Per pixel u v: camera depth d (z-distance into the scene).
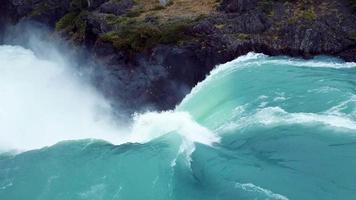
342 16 47.31
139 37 45.44
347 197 26.67
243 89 39.53
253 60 45.50
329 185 27.77
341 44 45.62
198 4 54.59
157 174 31.91
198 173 30.94
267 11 48.81
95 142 39.19
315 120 33.66
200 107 39.91
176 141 35.56
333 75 40.97
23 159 37.31
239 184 28.98
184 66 44.22
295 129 33.03
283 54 46.16
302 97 37.00
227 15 48.72
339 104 35.31
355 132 31.80
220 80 42.12
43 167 35.59
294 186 28.05
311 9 48.38
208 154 32.50
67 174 34.03
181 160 32.72
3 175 35.09
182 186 30.17
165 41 44.81
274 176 29.16
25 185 33.47
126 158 34.53
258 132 33.59
